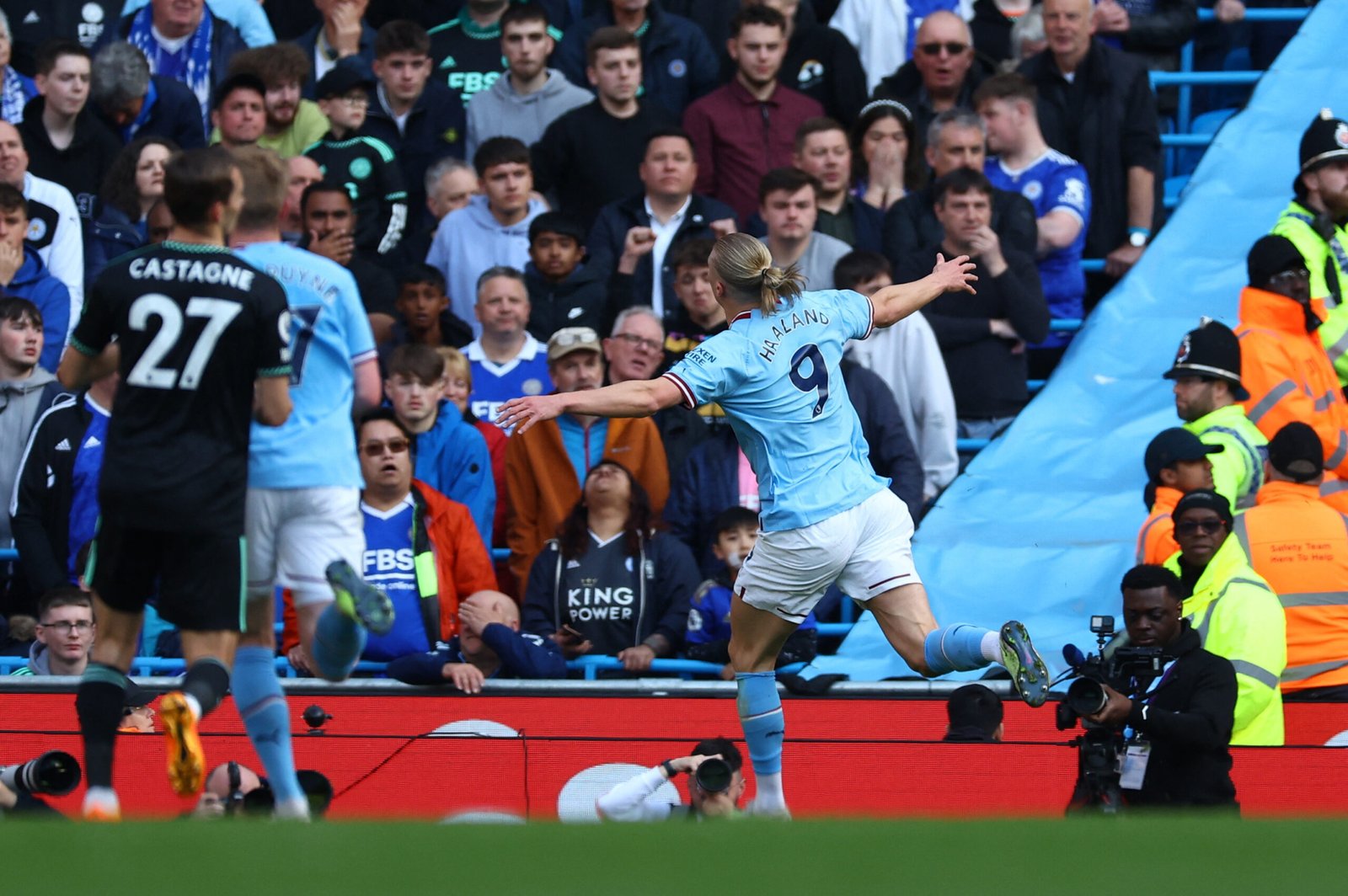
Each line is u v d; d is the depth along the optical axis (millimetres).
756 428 21656
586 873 13023
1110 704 23031
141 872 13109
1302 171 34375
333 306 20562
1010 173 38094
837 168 36719
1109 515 33812
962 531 33688
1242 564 26500
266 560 20266
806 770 25500
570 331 32469
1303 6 46625
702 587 29875
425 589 29453
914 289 22531
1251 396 32156
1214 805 23641
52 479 32312
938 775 25250
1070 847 13734
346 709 28094
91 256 37438
